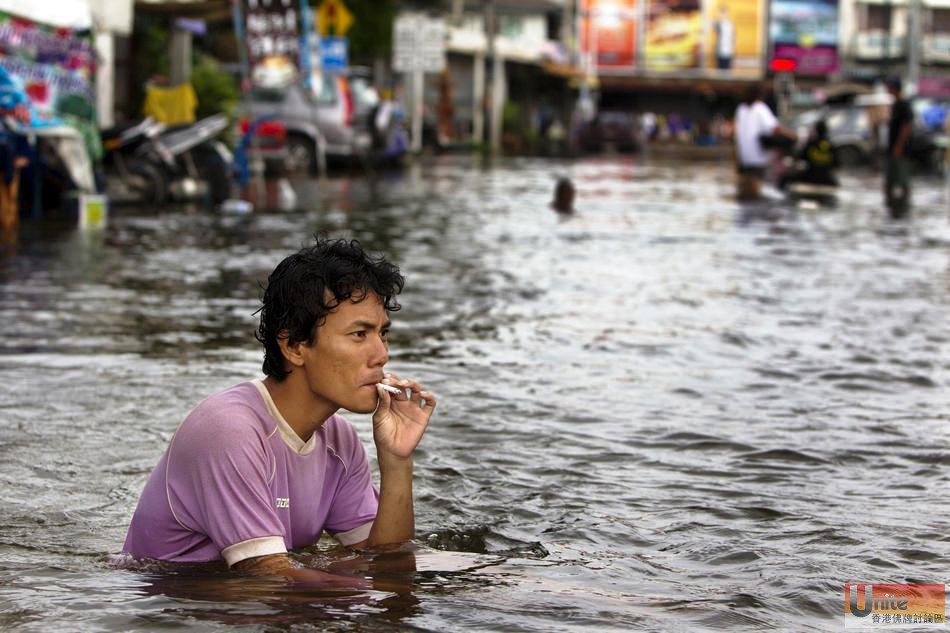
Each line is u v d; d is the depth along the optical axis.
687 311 10.70
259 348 8.47
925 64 93.62
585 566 4.12
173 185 21.33
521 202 23.55
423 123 49.94
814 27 93.38
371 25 44.75
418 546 4.14
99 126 22.38
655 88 94.31
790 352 8.88
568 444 6.07
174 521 3.80
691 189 29.12
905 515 4.93
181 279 12.02
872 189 30.33
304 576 3.68
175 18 27.78
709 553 4.34
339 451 4.09
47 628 3.24
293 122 31.66
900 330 9.98
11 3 15.96
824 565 4.21
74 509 4.80
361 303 3.73
